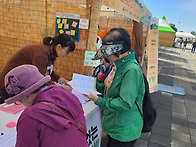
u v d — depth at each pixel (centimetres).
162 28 2100
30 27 278
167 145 305
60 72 275
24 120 81
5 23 292
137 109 160
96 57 149
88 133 171
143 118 181
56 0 250
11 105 165
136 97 153
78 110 99
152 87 538
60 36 184
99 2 231
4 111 154
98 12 236
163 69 1009
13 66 193
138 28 427
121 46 142
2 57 310
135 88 142
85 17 238
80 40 249
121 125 155
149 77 516
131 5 290
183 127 371
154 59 536
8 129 129
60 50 187
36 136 81
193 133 351
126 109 143
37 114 82
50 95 92
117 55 148
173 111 446
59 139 84
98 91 195
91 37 242
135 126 159
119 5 233
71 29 250
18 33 288
